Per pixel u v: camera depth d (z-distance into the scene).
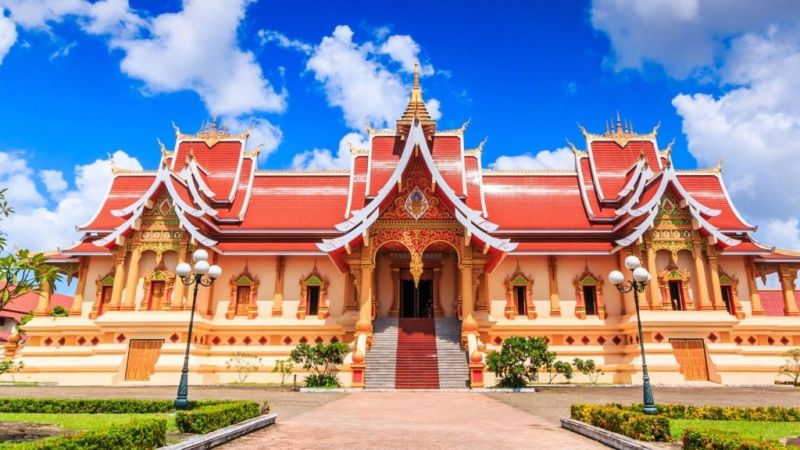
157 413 14.03
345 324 28.75
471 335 25.64
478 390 22.72
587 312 30.20
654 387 24.88
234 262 30.77
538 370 26.31
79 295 29.55
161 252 28.36
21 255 10.42
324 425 12.93
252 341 29.30
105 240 27.78
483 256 27.39
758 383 26.33
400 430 12.23
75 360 27.78
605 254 30.20
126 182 33.53
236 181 33.28
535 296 30.23
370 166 32.44
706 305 27.75
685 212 29.28
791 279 30.83
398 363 25.09
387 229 27.30
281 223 32.03
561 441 10.98
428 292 34.28
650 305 27.94
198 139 34.94
